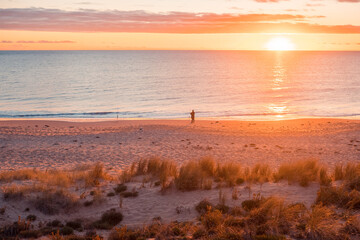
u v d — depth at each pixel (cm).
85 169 1422
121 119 3675
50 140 2339
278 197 775
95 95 5819
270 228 599
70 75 10044
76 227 738
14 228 696
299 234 573
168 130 2770
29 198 867
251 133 2667
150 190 990
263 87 6975
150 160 1323
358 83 7725
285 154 1895
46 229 699
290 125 3058
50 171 1291
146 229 659
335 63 18150
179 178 984
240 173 1117
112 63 18075
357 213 663
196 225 666
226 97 5547
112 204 885
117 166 1572
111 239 623
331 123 3139
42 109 4431
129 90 6494
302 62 19538
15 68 13238
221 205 764
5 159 1722
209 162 1206
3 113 4097
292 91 6272
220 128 2888
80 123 3212
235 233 582
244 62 19638
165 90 6500
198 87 7000
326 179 942
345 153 1930
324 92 6103
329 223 596
